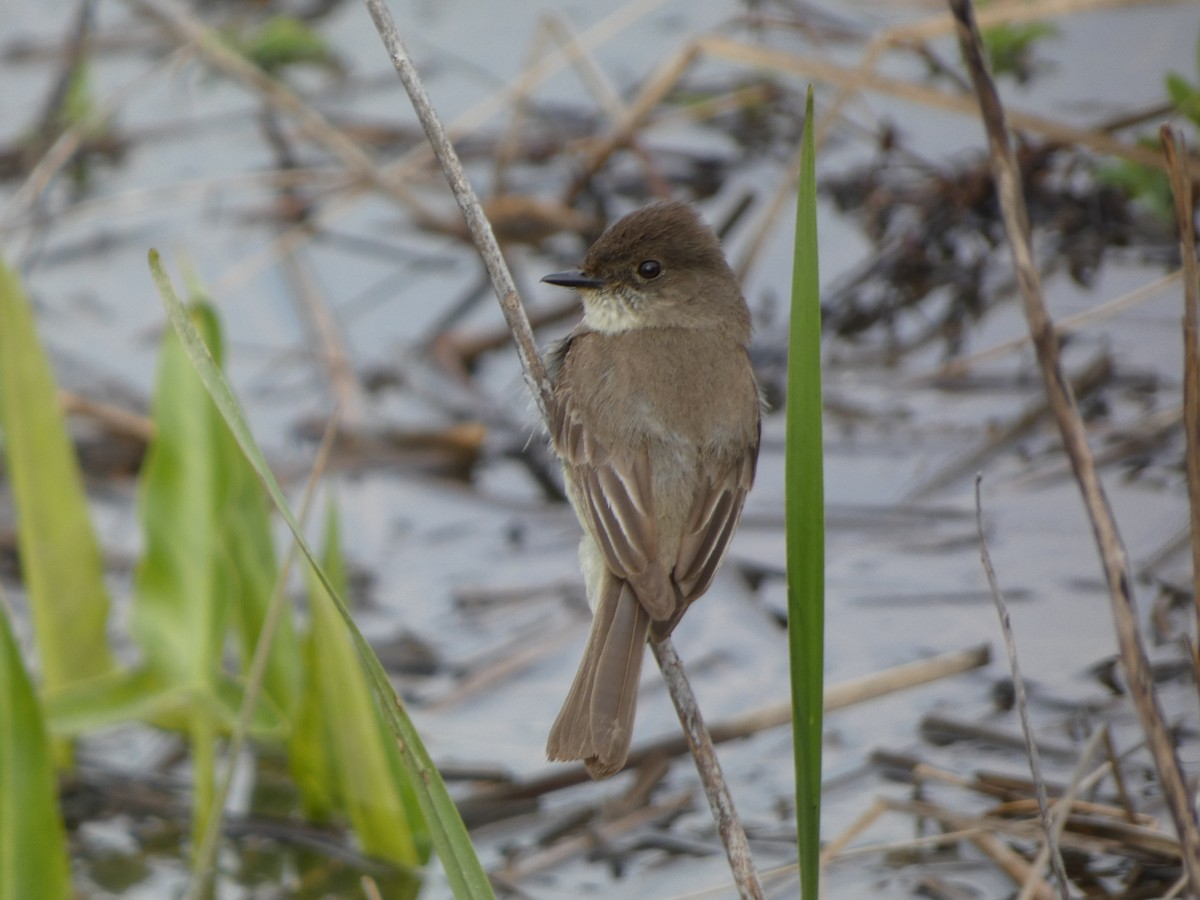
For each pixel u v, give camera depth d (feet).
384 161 55.72
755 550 40.81
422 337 49.14
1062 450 41.65
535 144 56.18
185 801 33.35
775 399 46.24
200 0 62.59
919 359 46.32
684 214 29.60
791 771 32.94
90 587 31.99
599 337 28.89
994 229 50.01
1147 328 45.32
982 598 37.29
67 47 56.59
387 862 30.86
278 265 51.42
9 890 25.71
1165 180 43.88
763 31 57.26
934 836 29.71
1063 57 54.65
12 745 25.44
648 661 37.11
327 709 30.25
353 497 43.52
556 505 43.21
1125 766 31.48
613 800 32.42
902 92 45.83
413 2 64.18
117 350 48.65
